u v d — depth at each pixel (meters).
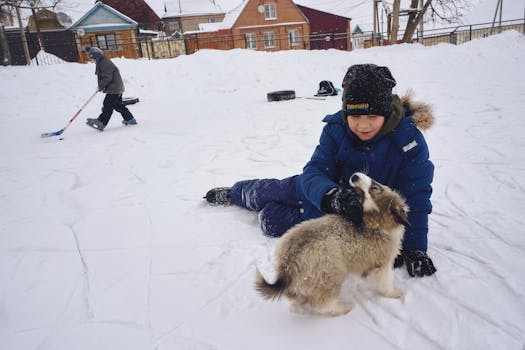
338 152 2.74
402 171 2.59
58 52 36.00
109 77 8.66
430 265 2.49
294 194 3.13
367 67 2.31
